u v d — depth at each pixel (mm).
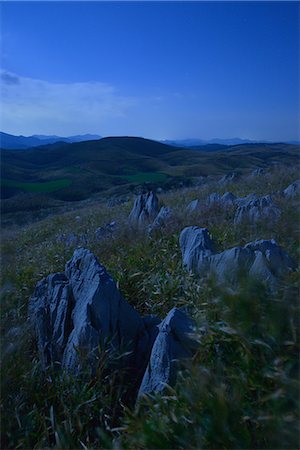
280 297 3703
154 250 8070
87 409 4000
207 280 4852
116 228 11023
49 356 5121
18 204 60938
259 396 2973
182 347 4078
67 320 5281
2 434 3713
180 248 7578
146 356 4770
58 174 127812
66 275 5977
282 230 6906
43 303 5809
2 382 4250
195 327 3969
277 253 5254
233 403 2943
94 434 3889
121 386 4309
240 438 2746
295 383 2846
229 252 5258
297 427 2666
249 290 3715
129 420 3400
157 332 4945
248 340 3297
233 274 4387
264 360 3145
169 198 17344
